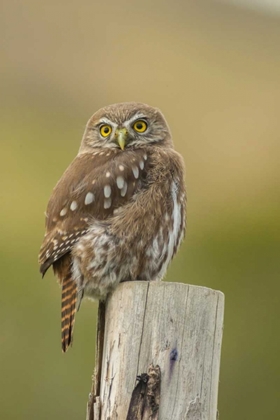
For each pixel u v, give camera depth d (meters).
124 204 8.06
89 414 6.74
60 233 8.04
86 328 13.84
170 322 6.48
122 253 7.92
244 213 17.14
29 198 16.70
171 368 6.42
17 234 15.88
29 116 18.53
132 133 8.80
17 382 13.95
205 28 23.41
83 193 8.08
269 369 15.06
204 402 6.42
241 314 15.80
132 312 6.53
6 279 14.91
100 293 8.02
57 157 17.61
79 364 13.81
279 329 15.66
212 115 19.94
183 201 8.41
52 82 19.78
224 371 15.03
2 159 17.31
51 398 13.80
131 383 6.43
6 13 21.97
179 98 20.39
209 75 21.41
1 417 13.70
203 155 18.73
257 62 22.41
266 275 16.33
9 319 14.45
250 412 14.63
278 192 17.77
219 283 16.05
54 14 22.77
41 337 14.31
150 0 23.77
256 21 23.78
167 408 6.37
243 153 18.86
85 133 9.14
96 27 22.42
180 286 6.53
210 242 16.72
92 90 20.11
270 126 19.55
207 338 6.50
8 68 20.14
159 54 21.83
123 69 21.06
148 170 8.27
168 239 8.17
